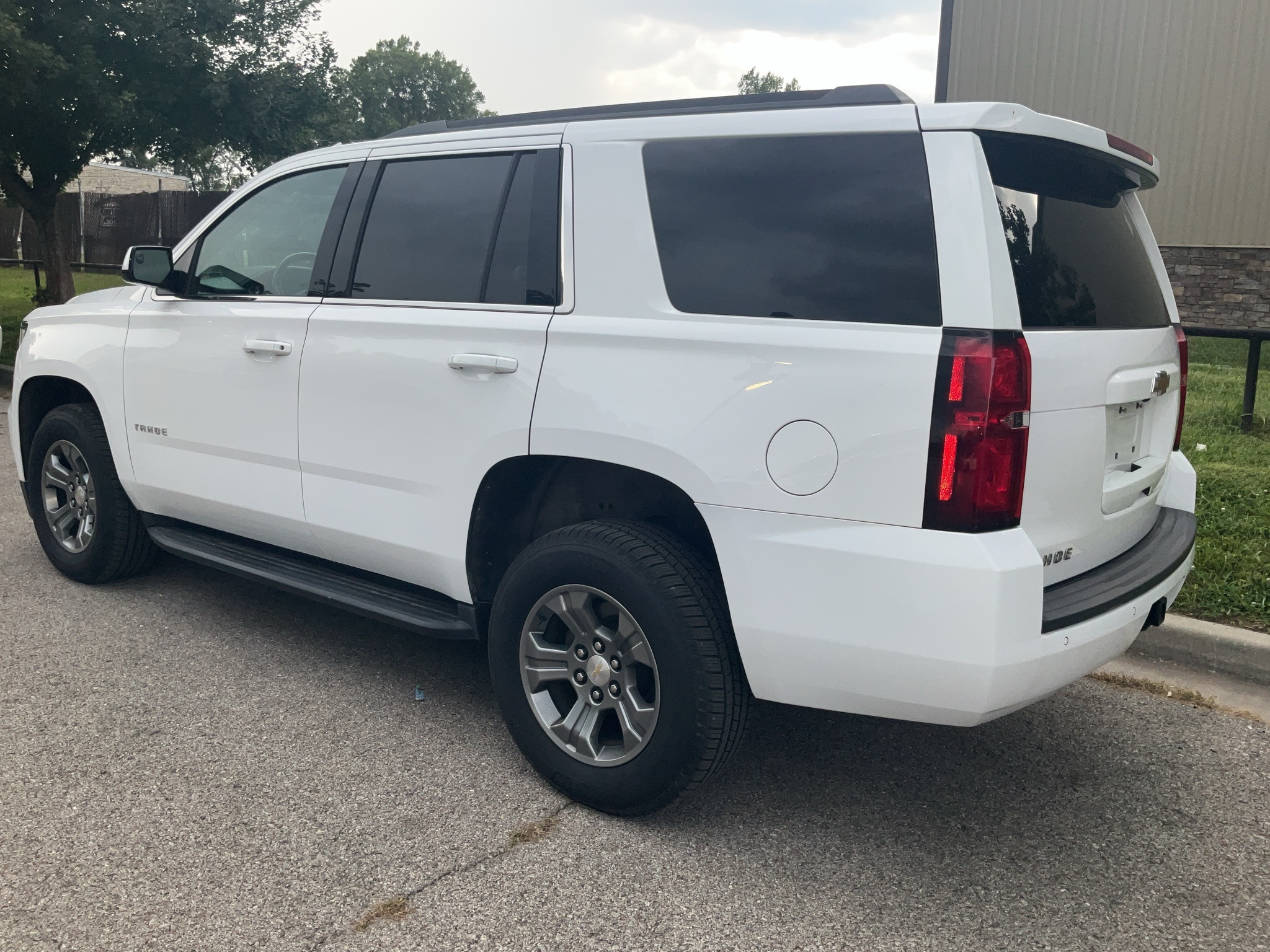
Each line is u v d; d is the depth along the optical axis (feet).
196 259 13.80
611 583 9.18
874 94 8.74
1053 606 8.25
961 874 8.93
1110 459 9.42
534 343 9.82
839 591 8.12
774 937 8.00
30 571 16.43
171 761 10.50
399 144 11.74
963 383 7.61
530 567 9.80
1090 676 13.32
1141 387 9.52
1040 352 7.96
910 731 11.80
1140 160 9.77
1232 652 13.20
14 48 37.32
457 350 10.39
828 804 10.10
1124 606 8.76
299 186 12.75
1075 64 45.70
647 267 9.30
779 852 9.20
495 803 9.89
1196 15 43.01
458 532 10.58
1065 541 8.63
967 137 8.02
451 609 11.34
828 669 8.36
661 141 9.48
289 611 15.07
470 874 8.70
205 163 56.59
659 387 8.94
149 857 8.79
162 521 14.98
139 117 45.83
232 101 47.52
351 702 12.08
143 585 15.98
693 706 8.87
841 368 8.07
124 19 42.04
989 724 12.00
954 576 7.66
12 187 50.62
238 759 10.59
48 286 52.39
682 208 9.22
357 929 7.92
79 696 11.96
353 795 9.95
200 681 12.51
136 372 14.07
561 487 10.78
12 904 8.07
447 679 12.85
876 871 8.93
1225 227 44.06
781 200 8.72
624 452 9.11
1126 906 8.52
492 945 7.79
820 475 8.15
